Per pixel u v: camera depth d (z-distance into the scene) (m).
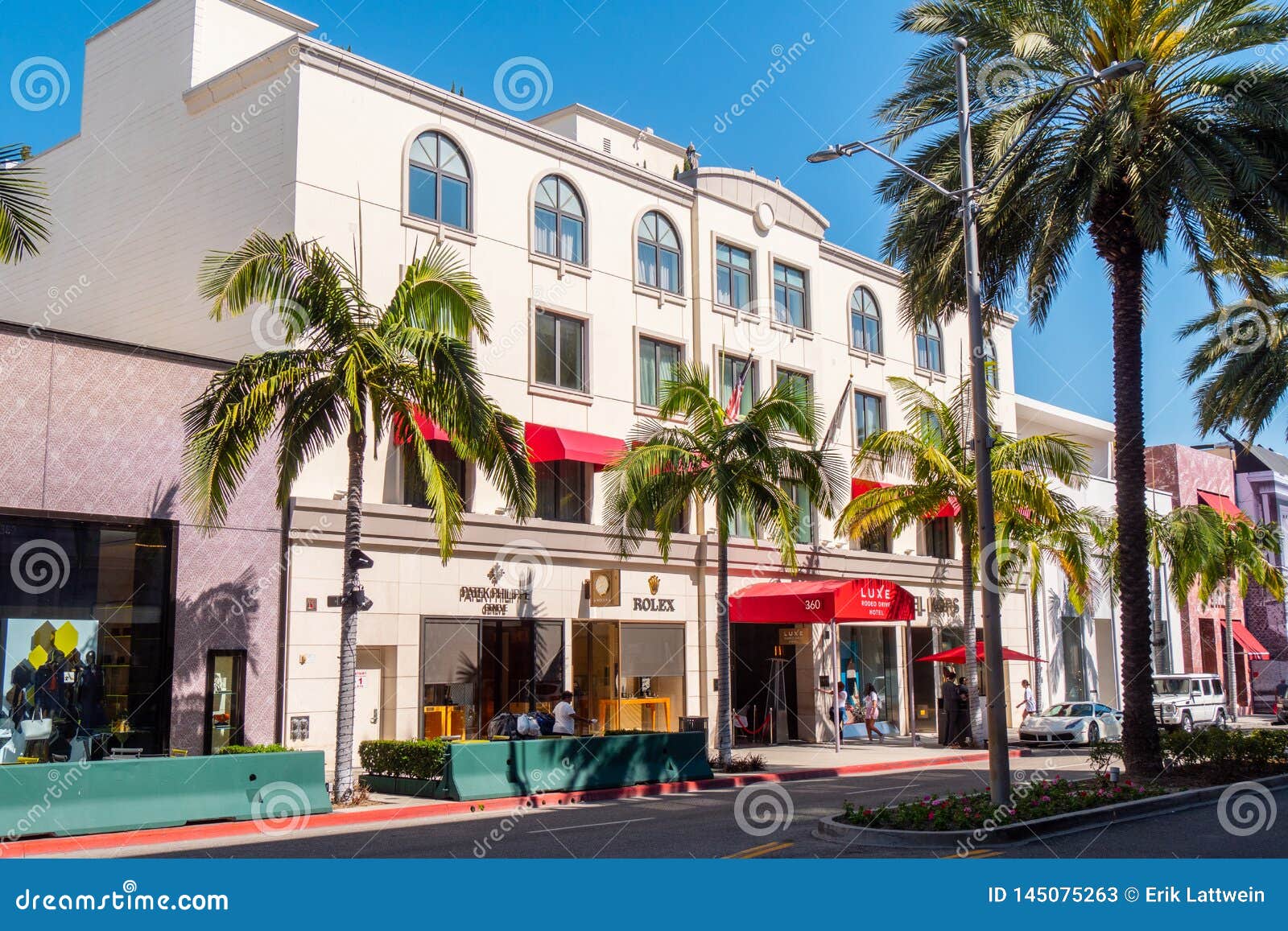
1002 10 19.97
